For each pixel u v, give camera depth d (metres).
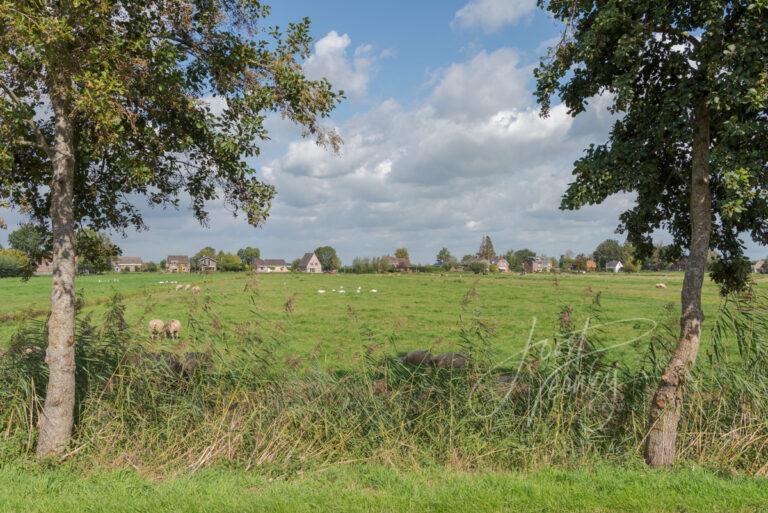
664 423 6.74
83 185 8.41
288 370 8.45
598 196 6.72
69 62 5.98
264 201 8.14
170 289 52.97
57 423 6.78
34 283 65.06
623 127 7.21
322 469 6.62
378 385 8.08
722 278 7.77
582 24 6.88
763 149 6.09
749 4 5.61
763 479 6.09
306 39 7.64
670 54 6.56
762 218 7.09
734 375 7.68
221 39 7.42
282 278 90.25
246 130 7.37
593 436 7.18
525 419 7.32
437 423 7.31
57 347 6.85
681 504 5.33
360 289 57.12
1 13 5.24
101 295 43.56
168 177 8.55
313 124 7.80
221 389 7.88
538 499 5.45
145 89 6.88
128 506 5.32
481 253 159.50
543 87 7.00
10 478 6.11
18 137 6.46
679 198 7.62
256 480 6.17
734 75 5.53
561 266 154.62
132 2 6.41
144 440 7.09
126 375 7.82
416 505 5.36
